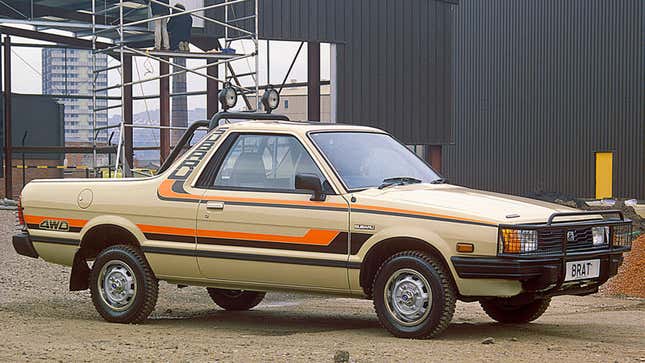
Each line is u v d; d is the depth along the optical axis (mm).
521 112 52281
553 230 8617
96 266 10195
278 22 30844
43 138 34312
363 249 8891
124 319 10062
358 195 9031
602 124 48594
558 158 50594
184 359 7629
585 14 49281
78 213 10391
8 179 31109
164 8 26406
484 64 54094
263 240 9344
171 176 9961
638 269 14242
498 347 8281
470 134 54906
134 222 10039
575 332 9578
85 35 28594
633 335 9398
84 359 7645
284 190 9383
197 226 9672
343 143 9648
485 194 9391
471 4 54531
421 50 34469
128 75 29750
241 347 8281
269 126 9695
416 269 8664
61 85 34531
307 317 10953
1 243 17594
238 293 11414
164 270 9883
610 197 48500
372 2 33188
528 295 8969
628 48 47594
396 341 8609
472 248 8484
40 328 9672
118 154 22500
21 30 28891
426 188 9328
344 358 7375
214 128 10523
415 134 34469
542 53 51188
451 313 8633
